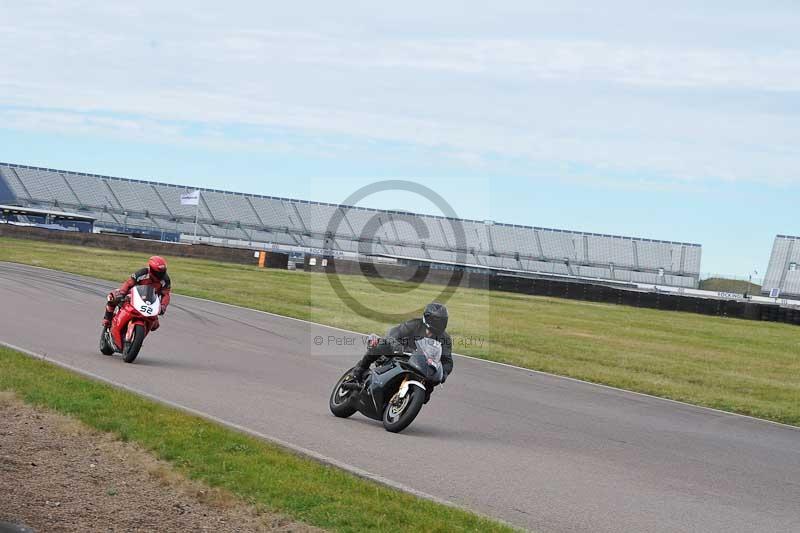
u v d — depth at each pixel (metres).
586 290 61.09
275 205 123.56
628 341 34.75
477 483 10.58
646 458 13.28
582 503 10.13
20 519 7.50
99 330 21.39
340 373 18.94
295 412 13.93
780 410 20.58
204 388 15.12
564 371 23.84
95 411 11.52
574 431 15.08
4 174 115.81
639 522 9.56
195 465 9.61
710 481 12.05
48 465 9.18
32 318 22.19
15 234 71.06
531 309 47.44
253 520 8.20
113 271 43.69
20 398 11.98
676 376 25.28
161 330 23.11
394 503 8.98
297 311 31.30
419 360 13.23
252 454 10.27
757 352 35.25
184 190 122.44
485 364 23.69
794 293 105.75
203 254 69.25
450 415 15.53
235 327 25.48
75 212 116.00
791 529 9.88
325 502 8.73
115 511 8.05
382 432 13.18
